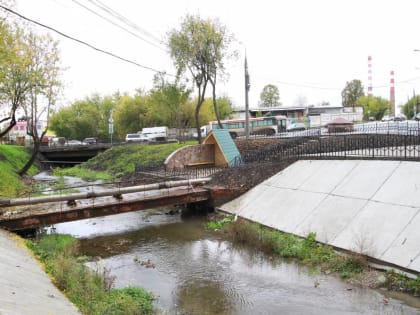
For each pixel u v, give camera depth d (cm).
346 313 1009
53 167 5697
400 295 1078
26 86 2889
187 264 1464
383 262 1226
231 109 8075
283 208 1884
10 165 3591
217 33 4097
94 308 899
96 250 1681
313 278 1260
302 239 1569
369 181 1684
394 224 1348
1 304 710
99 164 5019
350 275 1236
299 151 2727
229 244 1692
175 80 4362
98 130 8969
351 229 1466
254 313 1045
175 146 4438
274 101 10456
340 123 3747
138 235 1917
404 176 1558
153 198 2164
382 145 2477
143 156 4459
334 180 1859
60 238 1738
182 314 1048
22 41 2695
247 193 2261
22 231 1791
